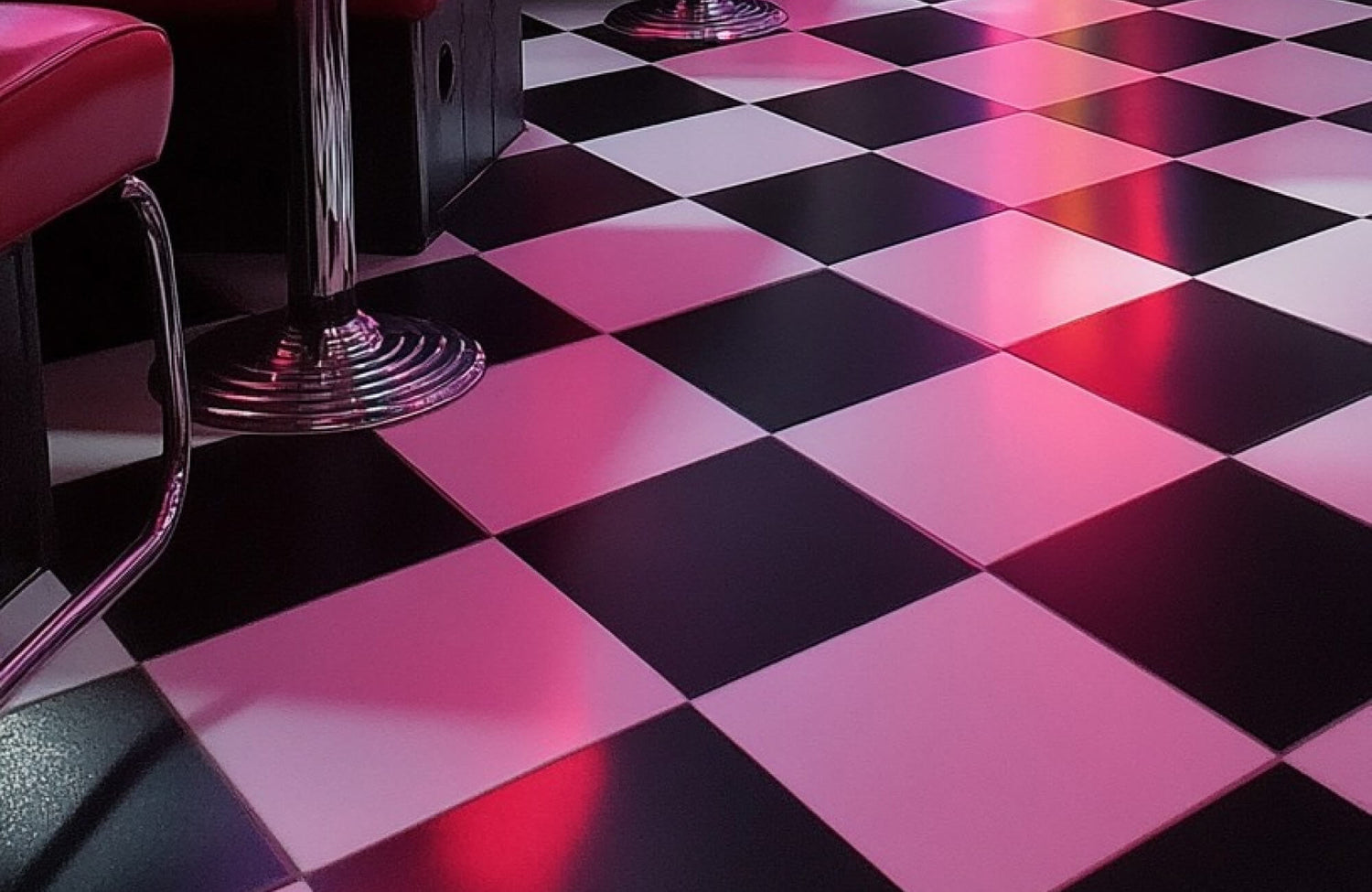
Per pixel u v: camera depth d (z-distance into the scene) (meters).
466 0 2.04
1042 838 1.04
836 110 2.45
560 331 1.75
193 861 1.01
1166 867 1.01
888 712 1.15
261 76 1.83
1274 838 1.04
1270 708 1.16
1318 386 1.63
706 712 1.15
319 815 1.05
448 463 1.49
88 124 0.94
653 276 1.88
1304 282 1.87
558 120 2.40
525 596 1.29
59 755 1.11
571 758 1.11
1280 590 1.29
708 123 2.39
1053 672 1.20
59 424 1.54
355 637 1.24
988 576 1.31
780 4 3.05
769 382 1.63
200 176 1.89
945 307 1.80
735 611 1.27
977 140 2.32
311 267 1.60
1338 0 3.09
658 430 1.54
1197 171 2.20
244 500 1.42
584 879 1.00
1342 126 2.38
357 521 1.39
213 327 1.73
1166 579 1.31
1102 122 2.40
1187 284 1.86
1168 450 1.50
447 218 2.04
